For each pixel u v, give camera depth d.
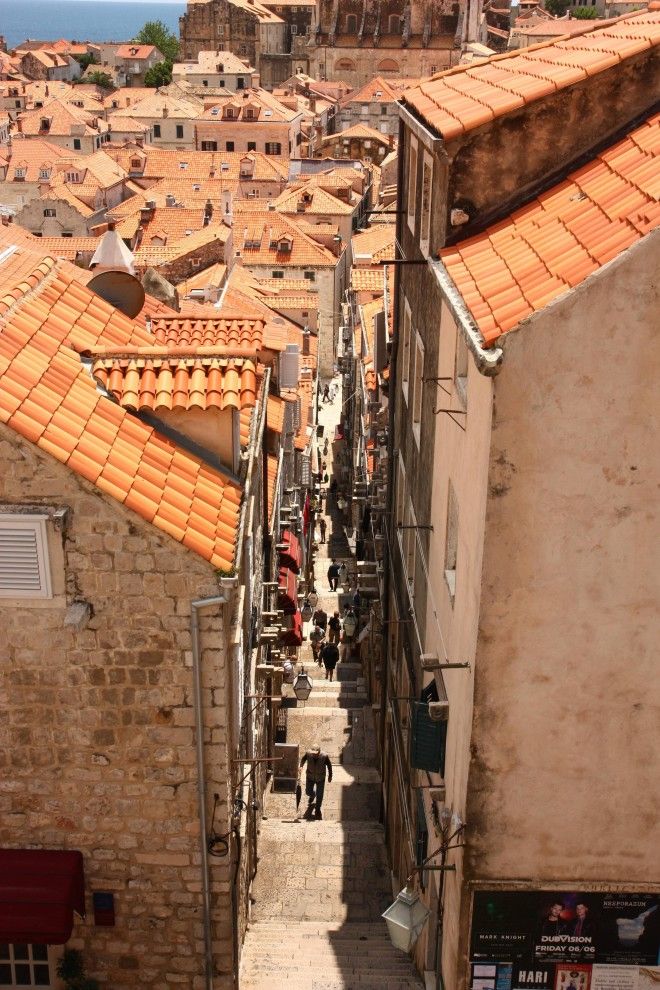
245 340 17.58
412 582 17.73
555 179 12.08
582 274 9.16
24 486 10.90
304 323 56.53
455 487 12.08
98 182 87.00
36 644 11.52
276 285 65.88
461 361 12.04
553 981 11.50
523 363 9.09
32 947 12.96
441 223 12.17
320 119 112.88
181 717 11.84
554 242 10.34
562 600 9.91
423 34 136.00
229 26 153.38
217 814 12.31
